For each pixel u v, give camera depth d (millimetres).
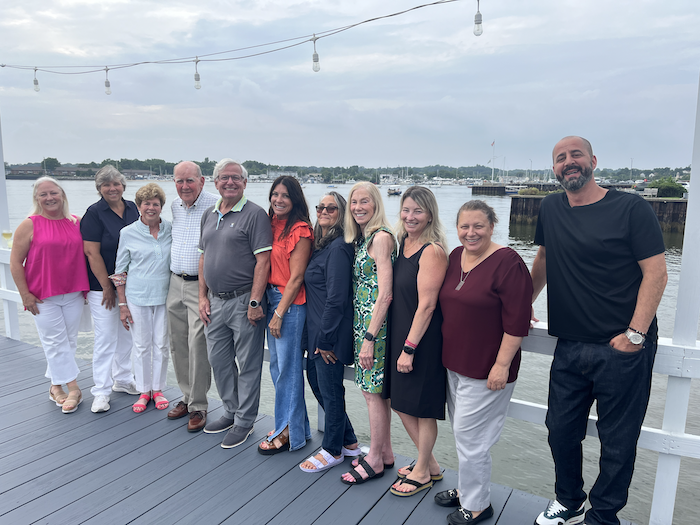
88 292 3162
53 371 3139
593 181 1763
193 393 2816
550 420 1931
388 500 2166
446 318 1932
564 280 1807
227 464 2467
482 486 1953
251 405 2648
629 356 1688
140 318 3016
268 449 2555
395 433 6770
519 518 2033
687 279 1818
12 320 4477
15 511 2086
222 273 2488
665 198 31578
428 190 1994
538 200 35375
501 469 5992
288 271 2449
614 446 1762
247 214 2461
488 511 2027
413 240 2051
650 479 5965
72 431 2818
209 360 2688
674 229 30844
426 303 1941
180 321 2936
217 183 2457
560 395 1882
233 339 2697
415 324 1954
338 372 2307
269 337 2580
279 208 2385
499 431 1945
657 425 7133
